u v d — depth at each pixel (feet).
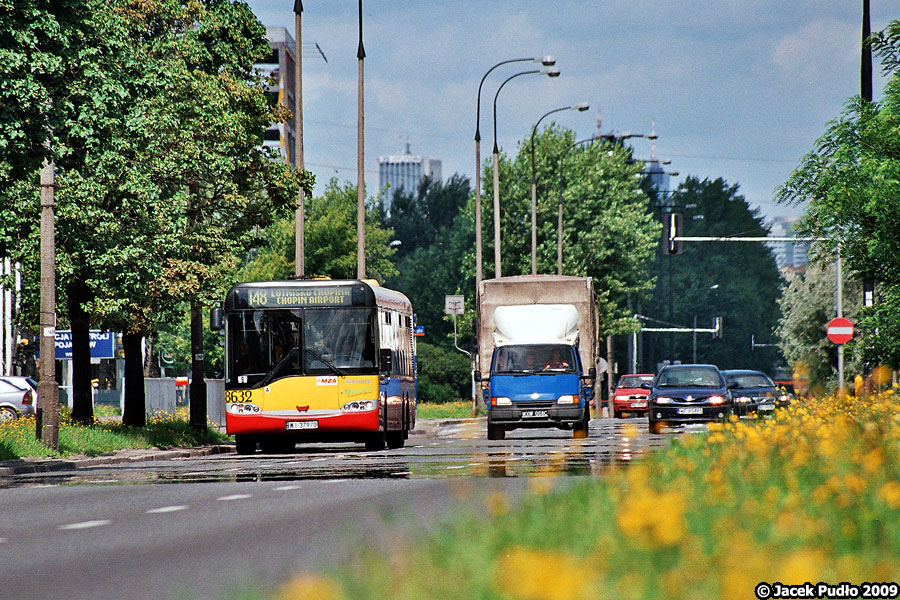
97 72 261.85
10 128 242.37
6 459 258.98
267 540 108.58
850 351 269.03
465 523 94.68
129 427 342.44
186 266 327.67
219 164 339.77
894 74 241.14
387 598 63.87
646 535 73.05
